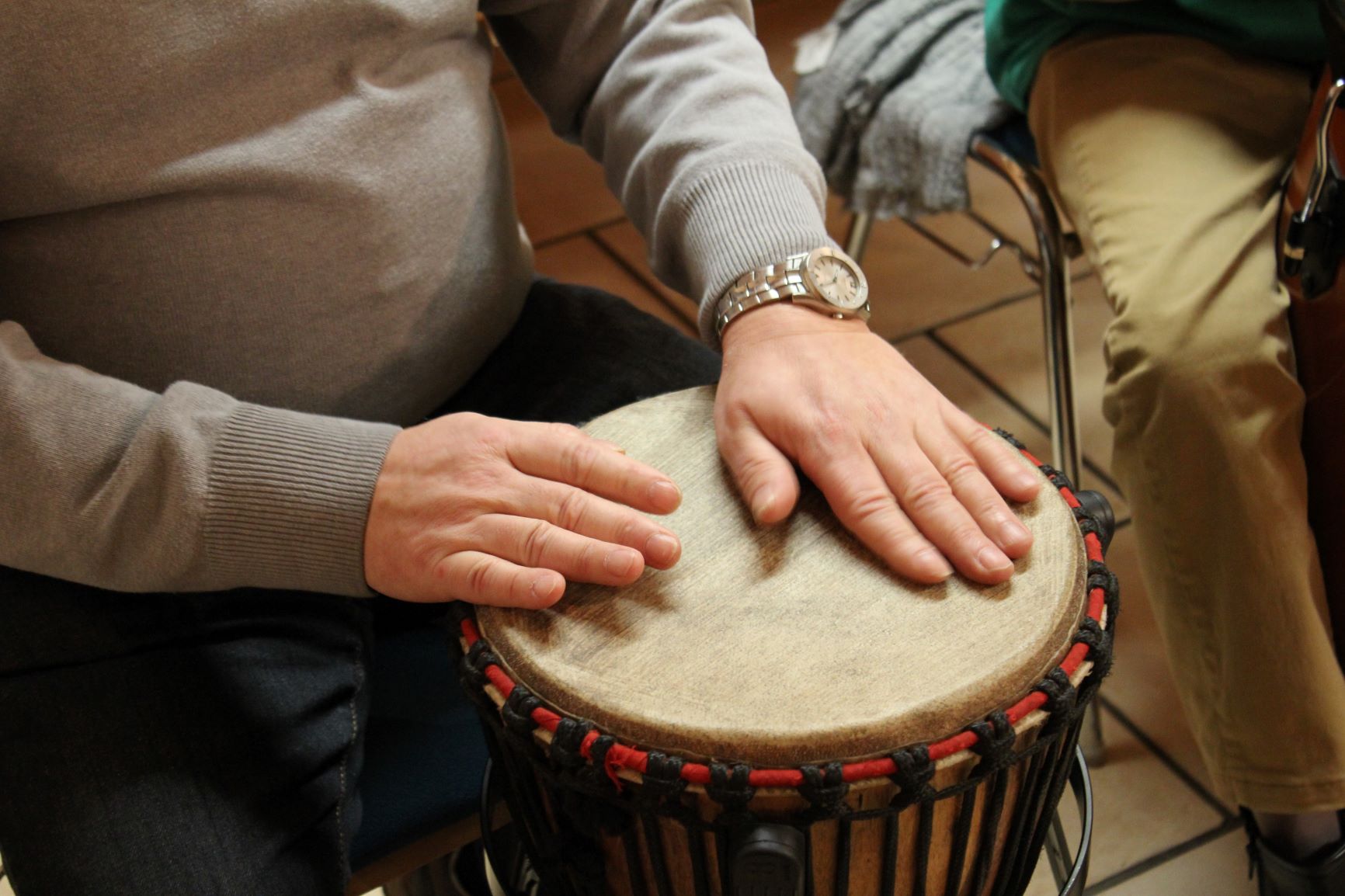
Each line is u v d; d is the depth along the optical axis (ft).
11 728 1.81
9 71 1.87
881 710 1.50
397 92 2.26
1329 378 2.73
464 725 2.19
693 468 2.00
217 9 1.98
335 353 2.30
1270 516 2.78
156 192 2.03
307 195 2.15
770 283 2.15
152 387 2.22
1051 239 3.52
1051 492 1.89
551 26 2.66
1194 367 2.81
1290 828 2.96
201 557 1.85
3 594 1.92
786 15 5.37
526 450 1.87
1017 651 1.58
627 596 1.74
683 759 1.49
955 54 3.98
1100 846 3.41
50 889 1.71
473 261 2.49
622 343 2.67
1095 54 3.40
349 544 1.85
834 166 4.17
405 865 2.07
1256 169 3.11
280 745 1.89
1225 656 2.91
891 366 2.06
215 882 1.73
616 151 2.61
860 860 1.63
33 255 2.07
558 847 1.77
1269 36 3.22
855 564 1.78
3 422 1.81
